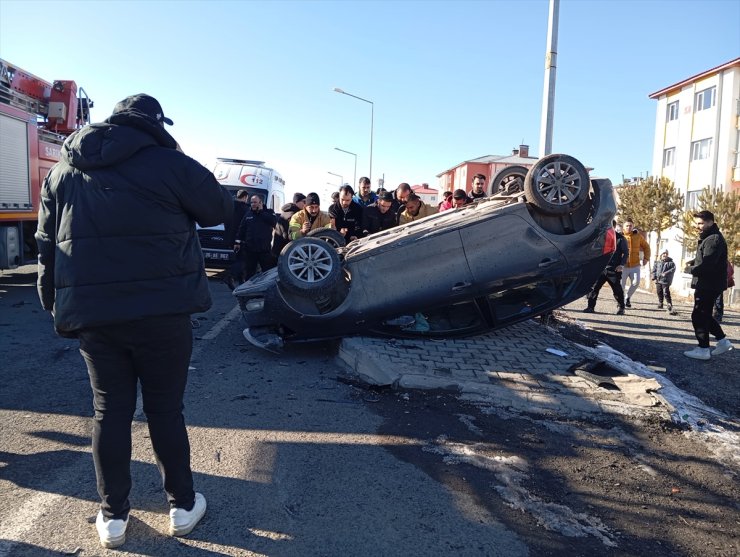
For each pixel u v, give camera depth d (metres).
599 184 6.52
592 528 3.19
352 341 6.12
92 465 3.61
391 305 6.07
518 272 6.18
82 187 2.53
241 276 10.89
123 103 2.69
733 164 31.98
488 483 3.61
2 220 10.20
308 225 8.73
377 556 2.81
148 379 2.72
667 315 12.23
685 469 4.02
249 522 3.04
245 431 4.24
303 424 4.42
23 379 5.29
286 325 6.20
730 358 7.84
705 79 33.75
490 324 6.58
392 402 4.96
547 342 6.83
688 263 7.79
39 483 3.35
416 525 3.10
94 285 2.48
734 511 3.49
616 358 6.80
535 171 6.10
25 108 11.52
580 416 4.83
